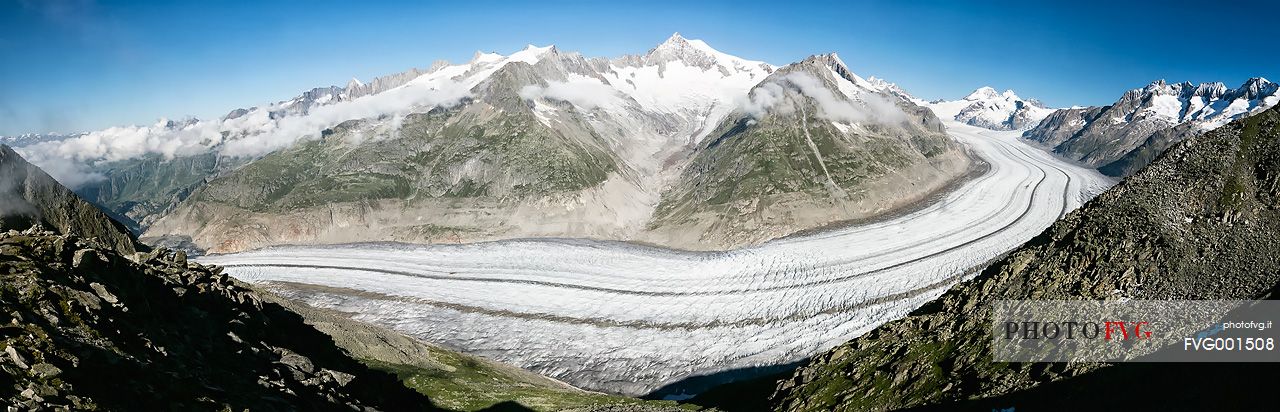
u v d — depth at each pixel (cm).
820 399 4812
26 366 2114
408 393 4669
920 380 4319
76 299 2631
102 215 8144
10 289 2453
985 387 3822
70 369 2230
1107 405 3186
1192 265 4106
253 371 3148
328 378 3588
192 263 4294
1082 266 4562
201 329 3294
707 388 8138
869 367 4912
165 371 2586
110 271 3077
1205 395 2880
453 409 5500
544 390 6612
